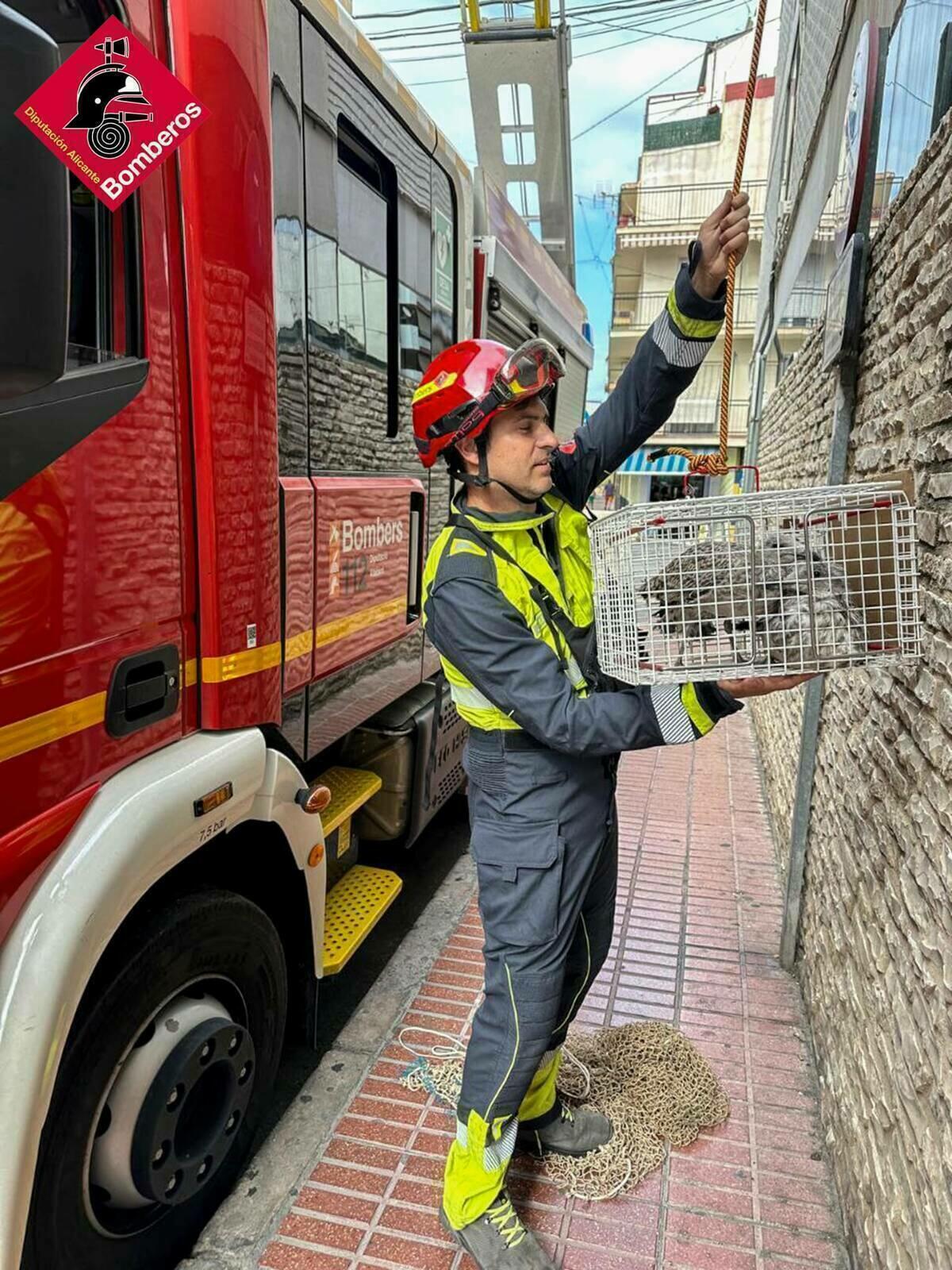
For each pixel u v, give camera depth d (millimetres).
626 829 4363
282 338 2021
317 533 2234
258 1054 2070
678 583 1391
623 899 3609
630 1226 2033
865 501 1407
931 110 1909
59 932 1315
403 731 3045
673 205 24016
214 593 1723
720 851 4113
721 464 1697
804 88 4230
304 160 2123
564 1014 2049
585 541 1909
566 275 7398
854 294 2463
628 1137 2240
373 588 2658
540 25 6246
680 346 1832
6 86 909
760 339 8430
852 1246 1911
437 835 4297
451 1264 1911
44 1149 1438
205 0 1616
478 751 1800
